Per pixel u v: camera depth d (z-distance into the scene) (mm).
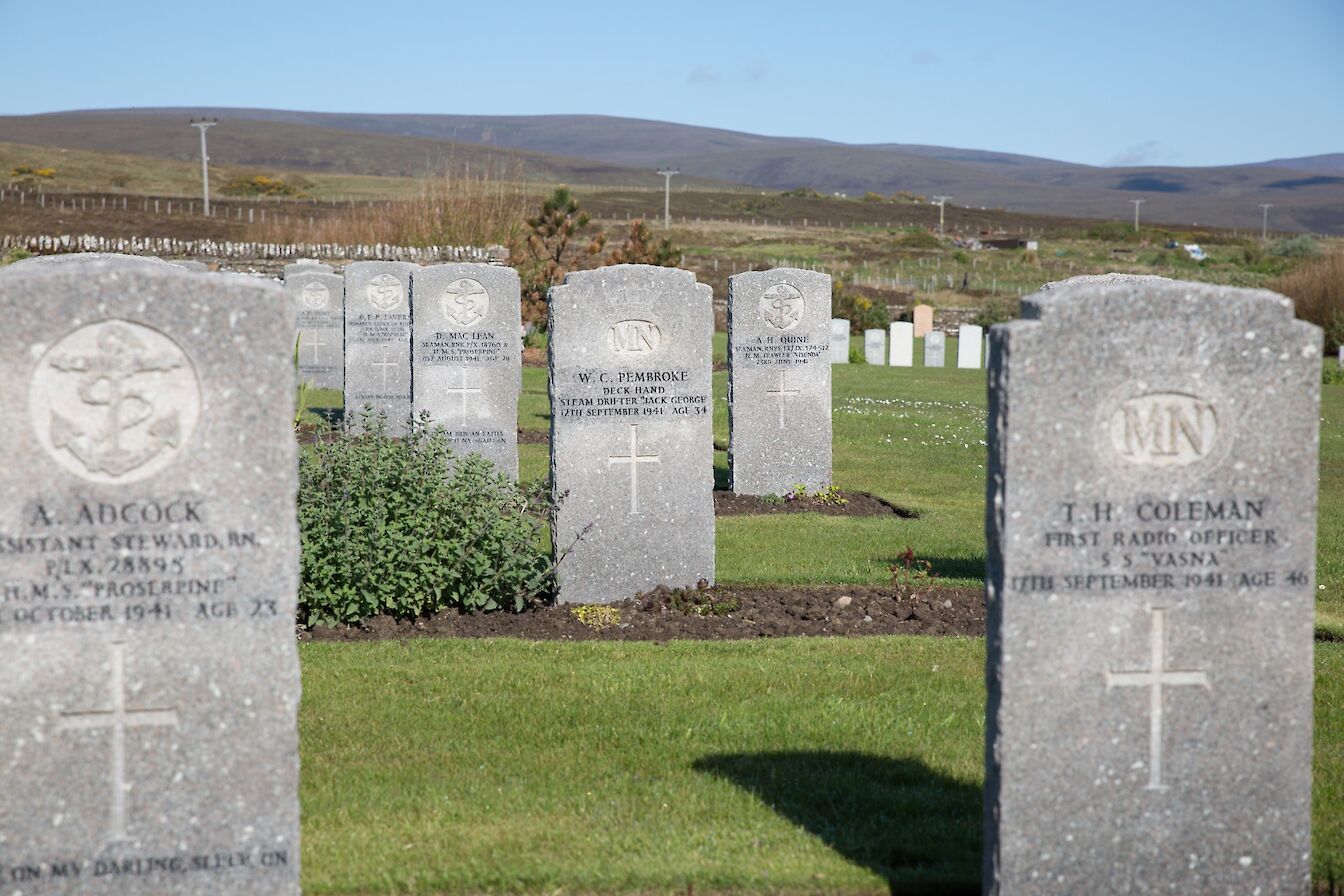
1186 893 5035
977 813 6055
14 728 4746
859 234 93750
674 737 7020
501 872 5352
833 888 5301
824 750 6852
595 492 9992
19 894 4785
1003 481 4879
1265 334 4930
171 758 4855
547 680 7902
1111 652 4953
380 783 6352
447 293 15008
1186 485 4941
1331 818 5914
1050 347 4848
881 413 23594
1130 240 101750
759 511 14398
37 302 4676
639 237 31844
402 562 9188
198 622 4852
